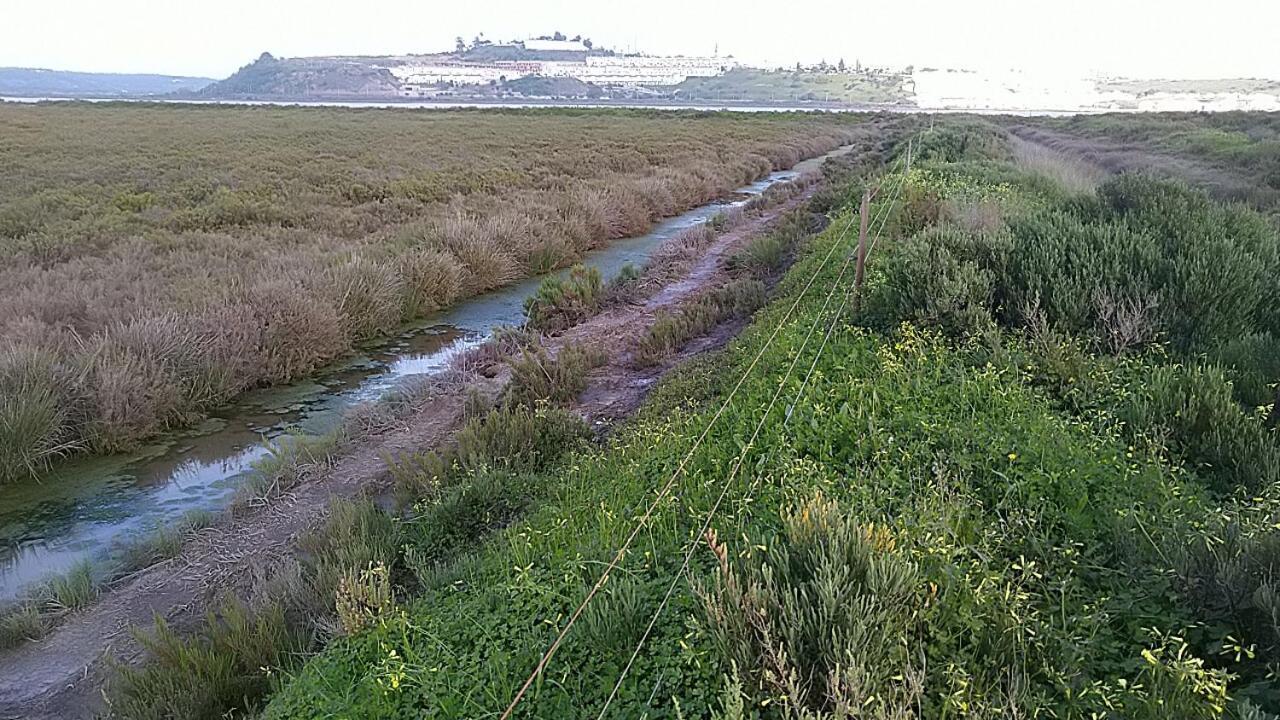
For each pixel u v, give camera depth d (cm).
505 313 1441
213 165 2922
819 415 648
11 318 1029
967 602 392
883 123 7262
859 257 997
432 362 1182
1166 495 498
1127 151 3406
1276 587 359
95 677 525
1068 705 334
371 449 870
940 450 568
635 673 380
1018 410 642
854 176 2586
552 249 1778
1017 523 470
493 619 450
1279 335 831
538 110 9012
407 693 405
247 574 638
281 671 479
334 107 9719
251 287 1179
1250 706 313
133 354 944
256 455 867
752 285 1342
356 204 2209
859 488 506
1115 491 512
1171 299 825
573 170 2995
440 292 1464
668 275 1633
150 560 661
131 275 1293
